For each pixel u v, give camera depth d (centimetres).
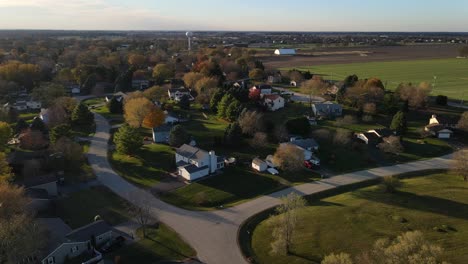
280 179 8600
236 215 7056
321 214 6888
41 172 8600
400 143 10300
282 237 5825
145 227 6612
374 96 14062
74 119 12312
